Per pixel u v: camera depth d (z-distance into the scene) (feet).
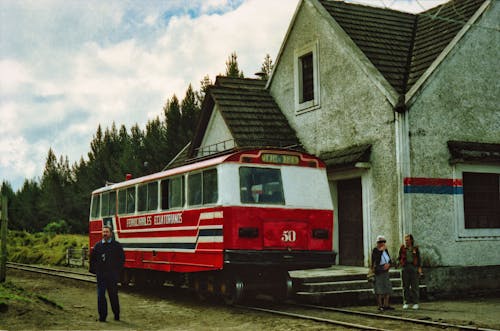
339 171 60.23
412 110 53.98
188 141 150.30
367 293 48.55
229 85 78.18
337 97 61.57
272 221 45.01
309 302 46.83
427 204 53.78
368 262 56.39
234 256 43.14
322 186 48.26
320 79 64.13
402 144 53.16
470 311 43.91
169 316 42.42
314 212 47.14
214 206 45.06
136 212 59.72
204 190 47.01
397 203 53.26
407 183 52.85
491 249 56.95
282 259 44.65
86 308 47.06
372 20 66.59
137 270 64.13
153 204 56.08
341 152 59.67
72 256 111.55
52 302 44.52
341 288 48.01
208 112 73.31
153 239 55.52
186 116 152.46
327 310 43.86
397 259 52.95
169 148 151.53
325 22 63.72
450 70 56.54
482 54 58.85
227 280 46.52
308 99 67.31
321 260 46.52
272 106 70.90
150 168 155.12
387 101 55.01
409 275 45.44
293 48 69.00
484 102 58.44
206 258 45.75
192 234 48.16
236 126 65.77
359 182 59.52
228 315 42.22
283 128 68.03
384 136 55.21
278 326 36.99
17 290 48.55
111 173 180.14
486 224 57.57
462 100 57.00
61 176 241.96
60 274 86.02
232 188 44.32
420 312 43.37
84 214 201.36
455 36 57.67
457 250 54.90
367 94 57.52
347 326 36.09
